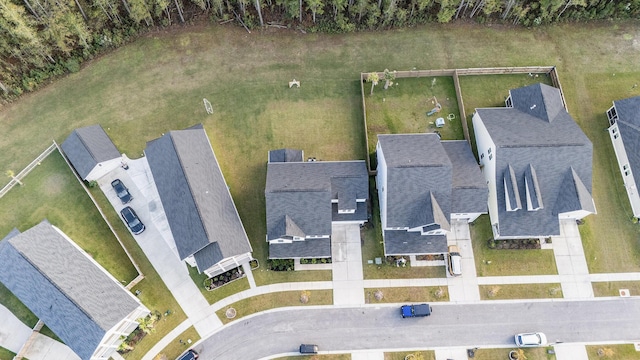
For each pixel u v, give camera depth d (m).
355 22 59.31
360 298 47.97
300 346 45.59
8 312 46.22
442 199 45.91
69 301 40.91
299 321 47.06
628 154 51.56
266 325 46.91
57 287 41.06
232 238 44.97
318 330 46.75
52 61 55.00
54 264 42.81
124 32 57.22
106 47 57.09
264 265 48.94
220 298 47.72
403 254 48.00
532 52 59.06
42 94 55.09
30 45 50.81
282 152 50.72
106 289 43.31
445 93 56.50
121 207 50.44
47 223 45.78
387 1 56.16
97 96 55.31
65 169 51.59
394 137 49.22
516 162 47.25
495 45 59.28
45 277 41.44
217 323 46.84
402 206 46.03
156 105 55.16
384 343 46.38
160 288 47.75
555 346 46.41
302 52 58.12
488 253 49.78
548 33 60.16
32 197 50.50
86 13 54.50
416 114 55.50
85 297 41.59
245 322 47.00
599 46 59.59
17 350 45.06
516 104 52.47
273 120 54.94
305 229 45.75
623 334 47.09
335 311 47.47
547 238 50.28
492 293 48.16
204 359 45.59
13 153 52.41
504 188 47.69
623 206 51.88
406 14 59.06
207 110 54.62
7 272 42.94
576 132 48.47
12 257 42.56
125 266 48.22
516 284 48.72
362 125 54.94
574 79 57.78
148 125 54.25
